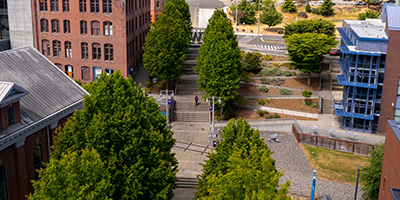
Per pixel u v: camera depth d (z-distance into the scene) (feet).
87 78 276.82
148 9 335.47
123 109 122.62
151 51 258.78
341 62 249.75
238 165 108.99
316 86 272.31
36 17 271.69
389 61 213.05
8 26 279.90
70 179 96.48
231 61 229.45
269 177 103.14
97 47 269.44
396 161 110.42
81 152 117.60
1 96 112.98
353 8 447.83
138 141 122.42
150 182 121.39
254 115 245.45
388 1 448.65
